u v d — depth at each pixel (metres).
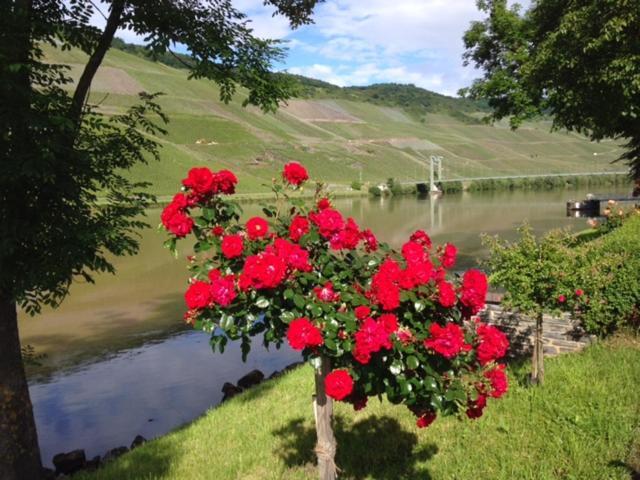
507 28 19.22
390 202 83.38
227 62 8.23
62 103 6.66
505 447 5.30
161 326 18.22
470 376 3.58
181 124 150.75
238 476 5.71
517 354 9.43
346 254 3.85
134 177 88.62
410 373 3.42
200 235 3.73
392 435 6.05
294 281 3.40
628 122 16.58
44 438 10.16
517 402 6.28
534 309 6.83
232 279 3.41
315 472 5.44
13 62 5.85
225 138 150.75
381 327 3.16
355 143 196.75
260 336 16.72
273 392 9.12
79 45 7.25
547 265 6.81
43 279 6.39
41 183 6.34
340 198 93.19
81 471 8.03
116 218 7.24
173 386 12.66
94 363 14.66
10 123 5.72
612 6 12.52
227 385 11.79
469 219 50.84
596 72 13.50
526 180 128.25
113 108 129.38
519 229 7.47
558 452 4.98
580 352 7.96
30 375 13.86
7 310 6.75
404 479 5.00
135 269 28.11
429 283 3.48
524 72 16.42
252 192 89.75
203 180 3.65
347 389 3.24
